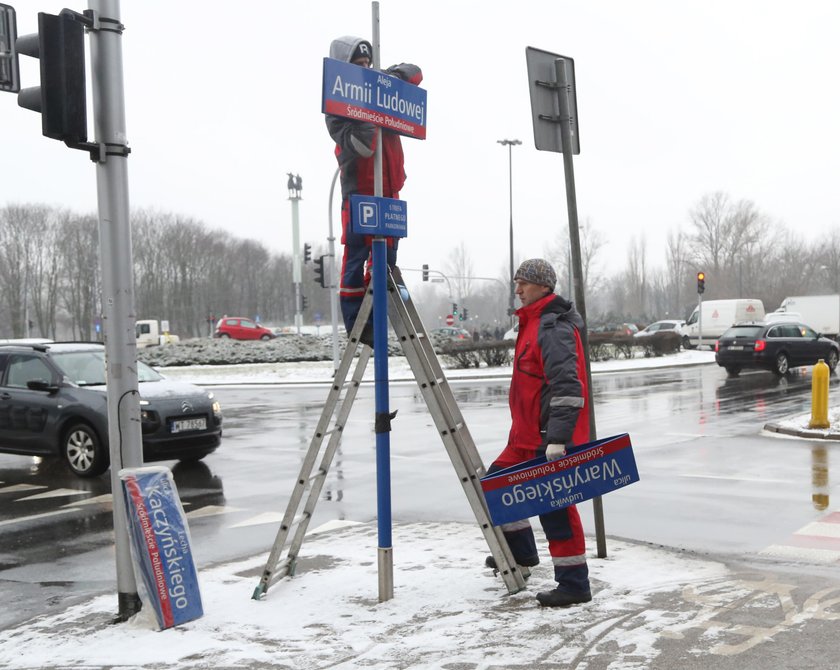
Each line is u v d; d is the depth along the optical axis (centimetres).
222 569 612
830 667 381
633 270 10519
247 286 11450
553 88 593
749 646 408
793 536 689
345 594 526
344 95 477
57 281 9225
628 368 3017
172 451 1119
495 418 1634
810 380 2314
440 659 404
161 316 9769
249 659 418
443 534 705
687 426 1427
